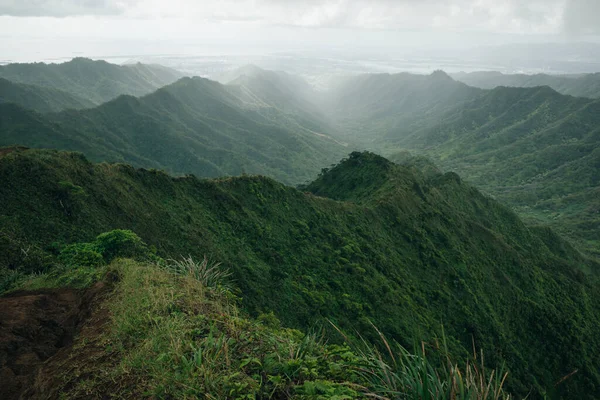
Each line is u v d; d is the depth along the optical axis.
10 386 4.65
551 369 37.34
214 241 26.47
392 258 37.12
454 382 4.11
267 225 32.69
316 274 28.86
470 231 50.22
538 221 122.25
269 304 21.73
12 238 15.53
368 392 4.30
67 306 6.72
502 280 44.09
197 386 3.87
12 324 5.68
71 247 13.20
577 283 51.91
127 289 6.25
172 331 4.77
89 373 4.43
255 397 3.92
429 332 28.69
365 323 24.95
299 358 4.70
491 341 34.25
